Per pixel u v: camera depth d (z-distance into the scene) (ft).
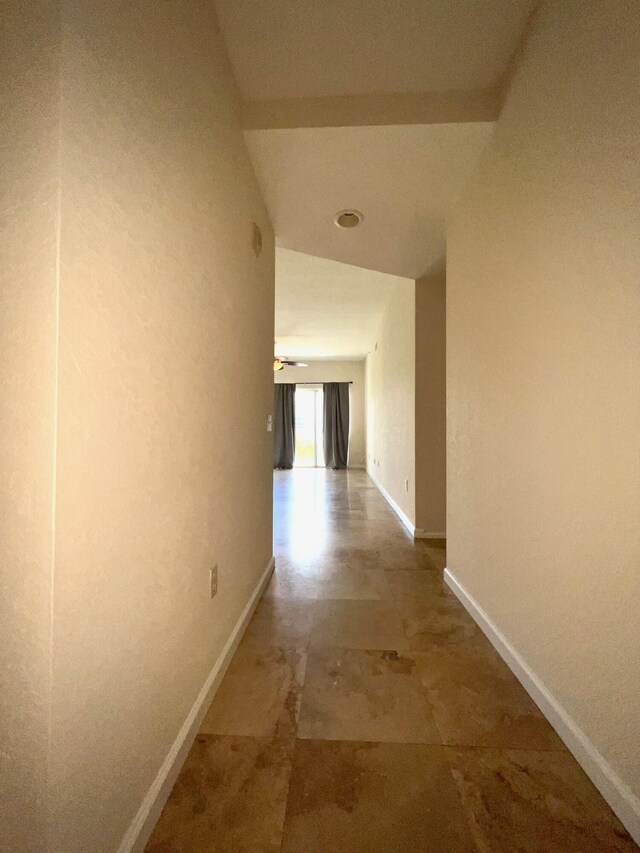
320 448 32.99
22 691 2.17
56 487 2.14
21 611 2.17
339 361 31.65
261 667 5.40
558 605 4.25
